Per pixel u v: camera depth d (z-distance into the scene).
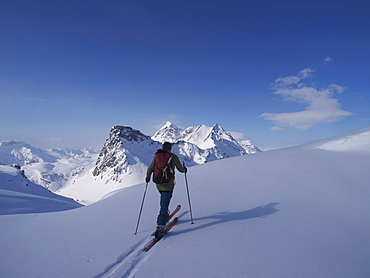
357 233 3.76
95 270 2.95
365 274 2.66
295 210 4.88
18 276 2.87
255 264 2.89
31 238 4.09
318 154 10.71
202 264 2.92
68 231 4.42
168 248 3.44
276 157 11.16
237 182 7.68
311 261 2.94
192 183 8.24
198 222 4.57
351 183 6.45
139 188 8.98
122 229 4.38
